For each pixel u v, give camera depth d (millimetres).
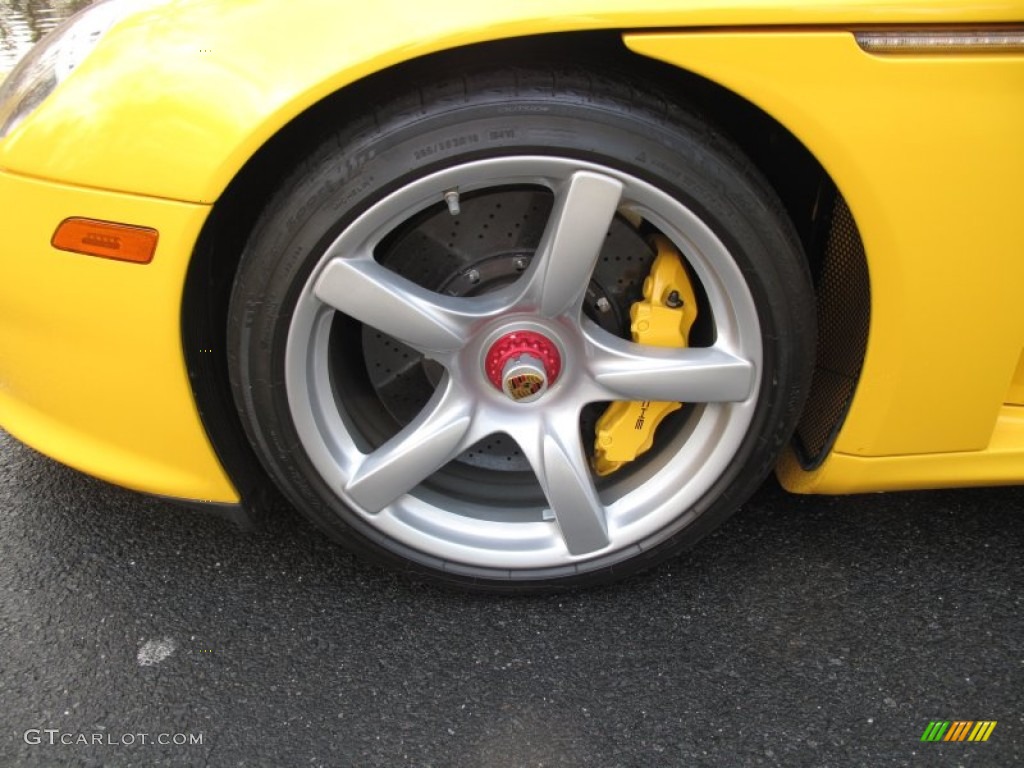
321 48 1186
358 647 1611
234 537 1854
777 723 1458
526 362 1455
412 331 1396
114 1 1499
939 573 1758
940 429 1514
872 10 1161
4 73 2428
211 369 1469
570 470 1540
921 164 1248
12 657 1577
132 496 1956
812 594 1713
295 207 1259
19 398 1577
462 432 1525
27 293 1365
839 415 1553
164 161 1231
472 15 1157
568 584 1666
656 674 1551
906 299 1355
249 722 1466
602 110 1229
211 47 1236
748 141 1497
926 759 1393
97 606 1686
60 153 1282
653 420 1596
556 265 1348
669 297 1483
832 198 1487
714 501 1592
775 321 1389
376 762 1400
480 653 1599
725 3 1153
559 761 1398
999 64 1200
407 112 1225
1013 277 1343
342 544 1607
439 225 1455
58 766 1389
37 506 1927
